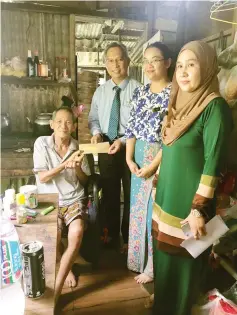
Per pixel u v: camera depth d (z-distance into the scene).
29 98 3.18
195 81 1.17
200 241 1.25
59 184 1.91
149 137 1.71
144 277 1.93
